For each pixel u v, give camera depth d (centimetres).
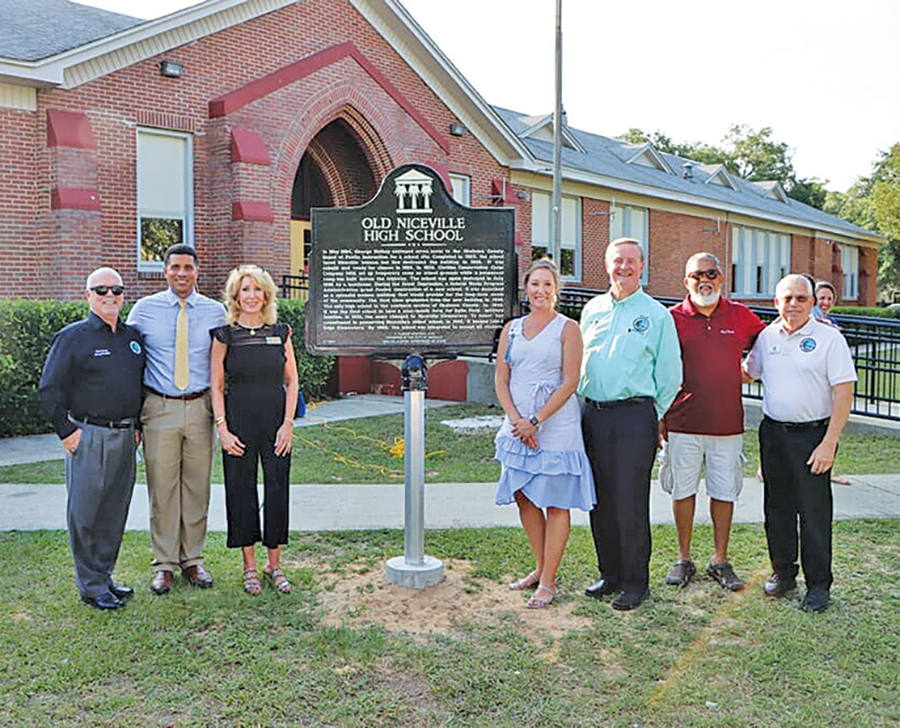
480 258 498
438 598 478
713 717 348
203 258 1452
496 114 2002
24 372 1006
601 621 446
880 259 5522
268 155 1481
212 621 439
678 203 2808
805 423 468
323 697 364
